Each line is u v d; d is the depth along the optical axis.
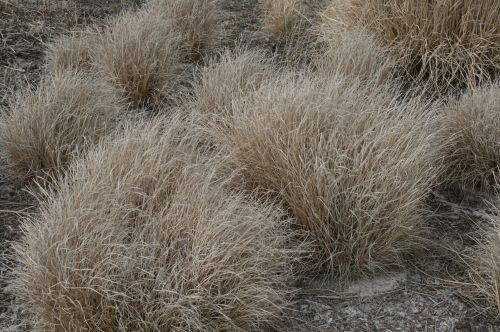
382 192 2.79
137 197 2.78
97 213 2.63
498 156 3.32
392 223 2.84
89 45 4.05
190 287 2.54
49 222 2.63
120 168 2.80
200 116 3.36
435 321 2.76
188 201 2.72
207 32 4.46
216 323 2.56
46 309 2.53
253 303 2.58
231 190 2.98
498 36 3.96
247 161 3.03
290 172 2.90
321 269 2.90
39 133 3.21
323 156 2.86
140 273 2.53
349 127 2.99
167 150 2.91
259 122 3.01
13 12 4.64
